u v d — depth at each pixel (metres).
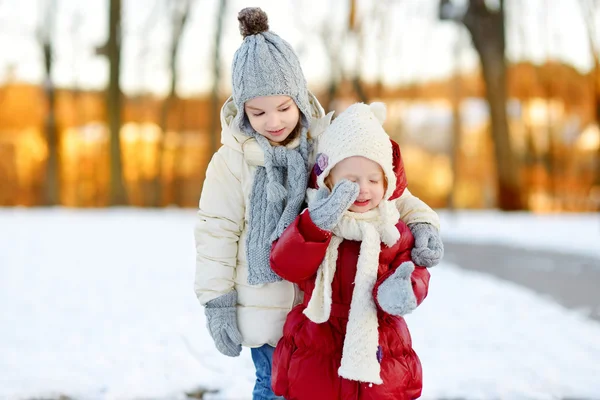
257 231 2.25
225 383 3.39
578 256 9.24
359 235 2.07
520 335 4.57
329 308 2.01
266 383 2.35
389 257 2.09
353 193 1.97
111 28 20.89
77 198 29.44
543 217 16.53
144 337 4.29
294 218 2.18
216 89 23.58
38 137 29.06
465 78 23.58
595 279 7.38
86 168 29.34
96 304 5.44
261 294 2.29
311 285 2.13
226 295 2.29
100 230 12.59
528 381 3.50
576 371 3.71
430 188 26.64
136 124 28.47
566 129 23.89
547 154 24.03
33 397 3.13
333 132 2.10
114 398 3.15
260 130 2.25
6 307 5.30
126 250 9.44
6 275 7.05
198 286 2.31
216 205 2.32
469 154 26.61
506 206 19.56
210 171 2.35
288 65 2.22
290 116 2.24
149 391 3.26
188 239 11.05
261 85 2.19
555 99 23.41
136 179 28.84
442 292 6.34
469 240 11.40
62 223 14.13
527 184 24.17
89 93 28.28
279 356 2.16
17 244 10.11
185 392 3.27
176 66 24.73
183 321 4.77
